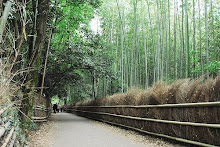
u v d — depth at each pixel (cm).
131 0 1404
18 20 555
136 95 800
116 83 1563
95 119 1438
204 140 438
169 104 547
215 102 400
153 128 633
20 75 547
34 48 599
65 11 995
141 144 561
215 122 409
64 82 1680
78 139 645
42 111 1037
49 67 1310
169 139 565
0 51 309
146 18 1689
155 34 1858
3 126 255
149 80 1970
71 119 1576
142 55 1980
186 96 505
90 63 1272
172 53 1905
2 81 265
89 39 1327
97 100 1412
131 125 802
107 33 1780
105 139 646
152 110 645
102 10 1555
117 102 989
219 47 1328
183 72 1677
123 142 593
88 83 2314
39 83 1139
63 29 1066
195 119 464
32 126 723
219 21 1338
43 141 590
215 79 445
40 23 604
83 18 1119
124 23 1555
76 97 2566
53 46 1227
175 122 519
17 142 359
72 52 1229
